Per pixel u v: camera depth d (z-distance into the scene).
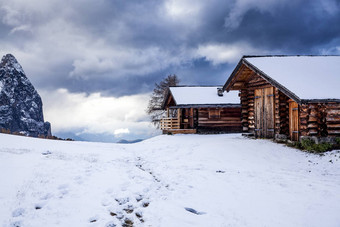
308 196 5.77
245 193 6.19
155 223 4.68
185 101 25.11
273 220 4.51
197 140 17.25
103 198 6.12
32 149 12.23
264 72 13.69
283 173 8.40
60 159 9.91
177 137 21.11
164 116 37.72
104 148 15.91
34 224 4.55
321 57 15.88
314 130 11.90
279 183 7.00
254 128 16.66
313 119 11.90
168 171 9.03
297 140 13.18
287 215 4.71
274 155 11.28
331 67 14.27
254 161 10.47
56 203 5.59
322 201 5.39
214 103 24.81
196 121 25.14
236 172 8.66
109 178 7.79
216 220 4.64
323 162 9.70
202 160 10.96
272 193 6.11
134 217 5.09
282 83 12.49
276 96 14.37
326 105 11.85
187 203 5.65
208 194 6.23
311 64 14.67
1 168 7.45
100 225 4.63
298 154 11.30
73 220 4.81
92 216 5.04
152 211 5.28
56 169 8.16
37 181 6.75
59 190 6.37
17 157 9.20
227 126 25.31
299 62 14.96
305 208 5.02
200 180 7.59
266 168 9.27
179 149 14.09
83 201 5.82
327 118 11.81
